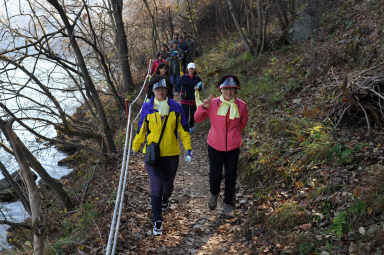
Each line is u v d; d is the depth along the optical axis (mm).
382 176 3486
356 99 4844
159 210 3887
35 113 7473
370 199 3297
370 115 4816
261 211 4203
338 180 3916
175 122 3779
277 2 10859
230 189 4172
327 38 8852
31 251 5387
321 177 4191
